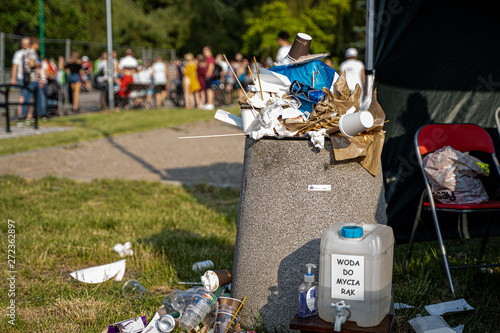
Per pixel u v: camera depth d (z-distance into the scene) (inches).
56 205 256.8
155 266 174.6
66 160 380.2
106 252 189.2
